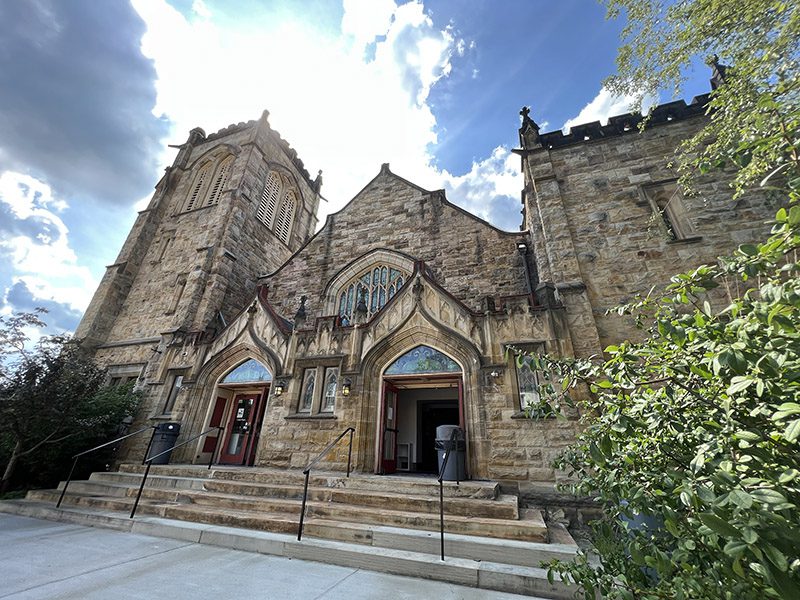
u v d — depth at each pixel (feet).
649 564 6.50
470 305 41.29
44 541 18.52
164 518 22.29
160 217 68.13
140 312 55.42
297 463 31.24
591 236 34.86
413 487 24.17
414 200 53.16
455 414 44.93
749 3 17.72
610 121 41.01
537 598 13.24
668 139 37.88
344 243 54.08
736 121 16.93
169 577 13.82
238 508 23.27
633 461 8.15
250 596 12.32
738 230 31.17
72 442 35.88
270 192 73.05
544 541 17.43
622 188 36.78
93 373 41.19
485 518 19.66
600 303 31.09
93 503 25.57
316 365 35.17
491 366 29.27
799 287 5.64
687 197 34.09
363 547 16.97
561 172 40.22
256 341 39.63
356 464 29.48
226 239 57.16
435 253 47.03
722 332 6.51
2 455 34.53
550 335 29.25
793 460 5.44
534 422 26.61
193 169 72.54
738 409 6.30
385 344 33.71
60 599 11.71
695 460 5.72
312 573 14.88
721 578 5.77
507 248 44.09
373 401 32.40
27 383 33.35
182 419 38.47
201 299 51.26
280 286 54.39
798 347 5.22
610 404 9.37
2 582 12.98
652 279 31.04
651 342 8.95
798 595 4.31
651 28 22.97
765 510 4.58
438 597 12.94
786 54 15.57
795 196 6.78
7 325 35.35
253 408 38.93
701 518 4.93
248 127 74.95
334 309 48.65
